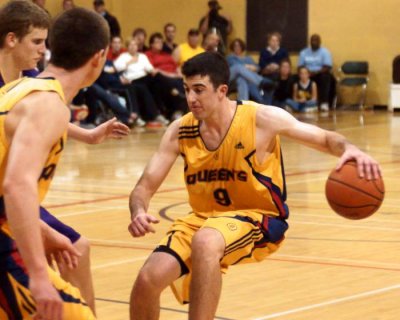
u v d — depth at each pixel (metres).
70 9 5.60
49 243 5.78
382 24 35.97
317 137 6.77
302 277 9.48
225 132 6.85
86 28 5.50
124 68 29.42
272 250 6.96
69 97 5.54
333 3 36.56
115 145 24.09
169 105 30.77
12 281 5.32
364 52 36.34
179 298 6.77
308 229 12.27
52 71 5.53
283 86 34.84
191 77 6.73
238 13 37.75
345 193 6.38
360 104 36.44
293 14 37.06
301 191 15.71
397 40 35.75
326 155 21.42
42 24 6.14
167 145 7.08
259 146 6.85
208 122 6.87
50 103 5.18
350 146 6.61
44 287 4.89
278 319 7.86
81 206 14.29
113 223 12.83
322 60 35.38
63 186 16.45
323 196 15.16
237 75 32.72
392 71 35.72
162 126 29.89
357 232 12.03
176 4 38.66
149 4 39.09
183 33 38.66
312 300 8.52
